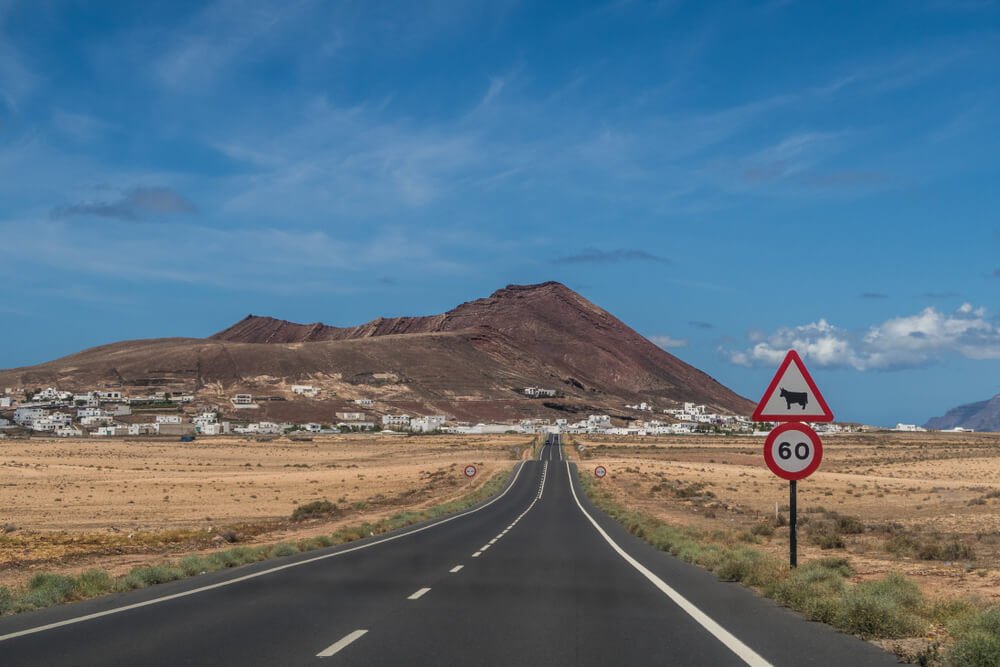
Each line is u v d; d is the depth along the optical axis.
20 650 10.54
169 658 10.04
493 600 15.45
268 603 14.95
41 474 111.94
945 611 12.85
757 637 11.61
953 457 161.25
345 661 9.91
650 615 13.67
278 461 167.50
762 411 14.47
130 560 26.28
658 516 50.44
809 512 54.41
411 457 182.50
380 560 23.62
